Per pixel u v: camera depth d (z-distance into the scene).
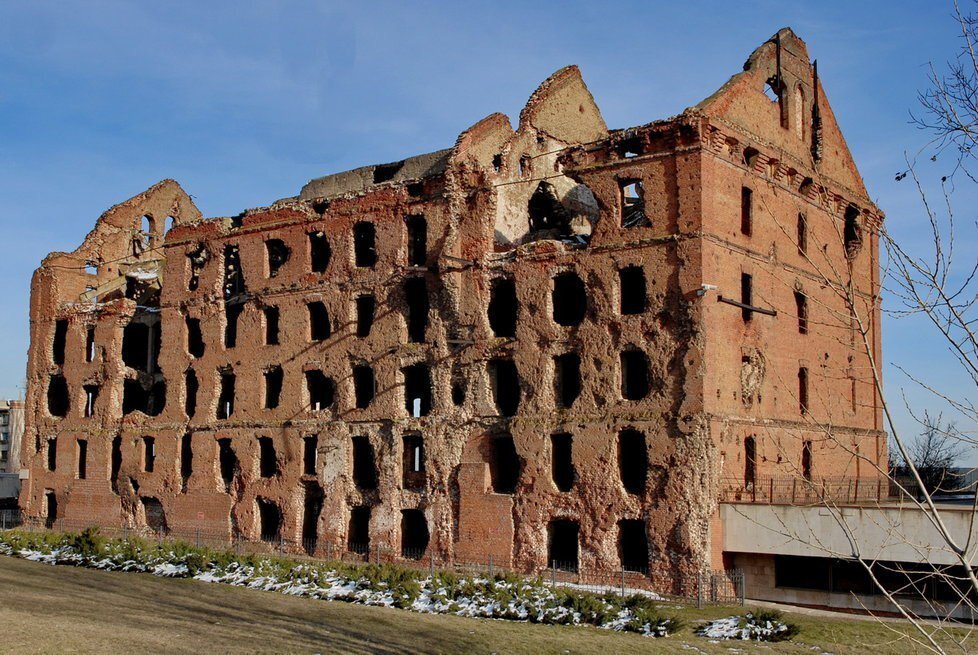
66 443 64.94
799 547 38.75
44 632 26.34
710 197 42.88
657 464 41.94
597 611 34.00
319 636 29.22
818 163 51.44
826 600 39.66
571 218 54.38
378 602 36.72
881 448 54.88
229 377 58.84
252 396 56.38
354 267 53.66
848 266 14.64
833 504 16.11
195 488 57.62
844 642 31.03
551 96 55.62
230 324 60.09
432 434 49.12
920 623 14.78
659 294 43.03
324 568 42.00
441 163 58.09
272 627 30.44
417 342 52.44
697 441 41.09
